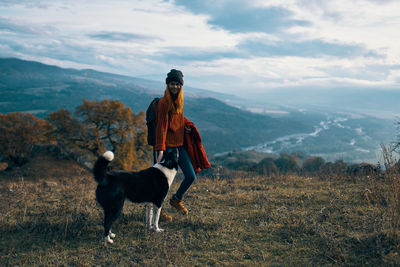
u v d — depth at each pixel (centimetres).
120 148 3950
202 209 531
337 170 895
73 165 3222
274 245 377
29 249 379
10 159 3306
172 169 418
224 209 533
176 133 434
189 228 444
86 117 4041
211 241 393
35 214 514
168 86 409
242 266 328
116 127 4159
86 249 379
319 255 343
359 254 336
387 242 346
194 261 343
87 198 635
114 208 383
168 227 452
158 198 414
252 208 535
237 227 439
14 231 434
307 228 414
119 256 359
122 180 386
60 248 381
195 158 463
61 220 470
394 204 384
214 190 695
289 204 551
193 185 779
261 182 809
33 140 3438
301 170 1009
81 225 446
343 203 530
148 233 423
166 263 334
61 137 3925
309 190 662
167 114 417
